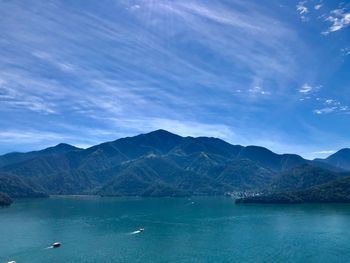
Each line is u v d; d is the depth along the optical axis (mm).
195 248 197625
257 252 187875
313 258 176250
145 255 182375
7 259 175500
